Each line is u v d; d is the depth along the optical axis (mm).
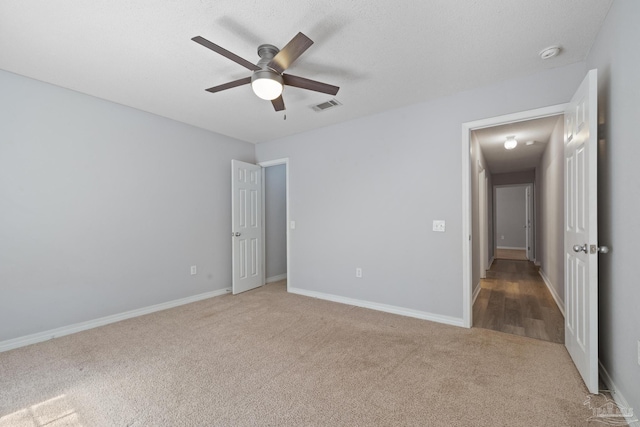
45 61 2262
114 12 1719
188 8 1695
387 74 2498
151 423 1527
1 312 2381
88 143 2879
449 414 1569
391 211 3281
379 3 1670
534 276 5055
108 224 3012
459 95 2850
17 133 2469
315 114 3406
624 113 1541
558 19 1806
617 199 1629
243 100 3006
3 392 1807
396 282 3246
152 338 2602
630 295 1485
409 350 2322
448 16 1781
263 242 4652
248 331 2746
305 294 4059
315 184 3945
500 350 2307
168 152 3525
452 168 2895
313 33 1943
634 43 1431
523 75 2521
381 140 3348
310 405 1656
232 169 4109
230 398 1729
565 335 2338
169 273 3518
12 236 2441
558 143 3434
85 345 2467
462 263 2836
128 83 2637
